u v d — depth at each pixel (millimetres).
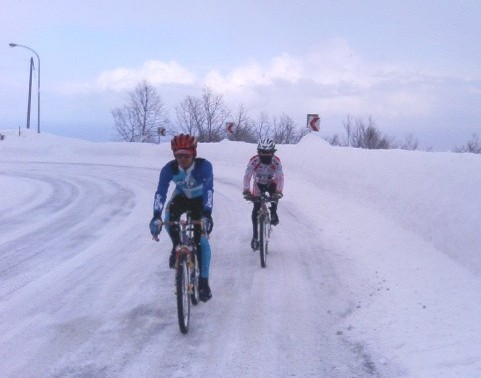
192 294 5836
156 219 5207
